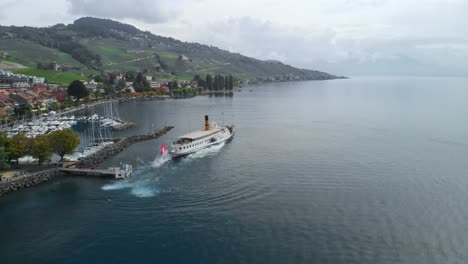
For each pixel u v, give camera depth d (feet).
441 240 271.08
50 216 318.04
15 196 363.97
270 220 303.07
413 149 538.47
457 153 514.27
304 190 369.30
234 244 266.98
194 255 254.68
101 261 250.57
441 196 351.67
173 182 398.21
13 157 436.35
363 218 305.32
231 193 363.15
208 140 568.41
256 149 549.54
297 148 551.59
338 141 600.80
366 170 433.07
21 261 252.83
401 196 351.87
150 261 249.14
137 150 552.41
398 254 253.85
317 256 251.19
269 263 243.81
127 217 313.32
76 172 428.97
